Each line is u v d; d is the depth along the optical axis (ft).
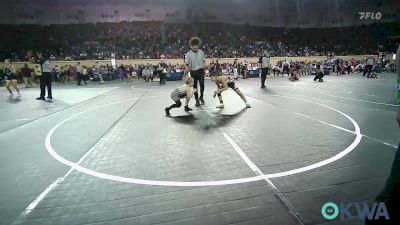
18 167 14.06
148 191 11.14
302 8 134.41
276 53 116.47
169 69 84.12
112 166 13.87
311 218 9.02
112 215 9.53
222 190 11.05
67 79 84.94
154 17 126.11
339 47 124.47
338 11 130.82
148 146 16.87
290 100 34.63
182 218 9.23
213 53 110.63
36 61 39.27
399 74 6.61
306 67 94.12
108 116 26.61
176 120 23.91
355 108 28.43
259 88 50.21
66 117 26.68
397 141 16.65
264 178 11.99
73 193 11.15
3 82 70.69
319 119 23.24
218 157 14.67
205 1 126.52
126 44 112.78
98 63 96.89
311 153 14.93
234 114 25.86
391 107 28.78
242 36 127.13
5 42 103.14
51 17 117.29
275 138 17.89
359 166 12.98
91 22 121.29
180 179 12.15
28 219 9.41
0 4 109.19
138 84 69.41
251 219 9.05
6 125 23.63
